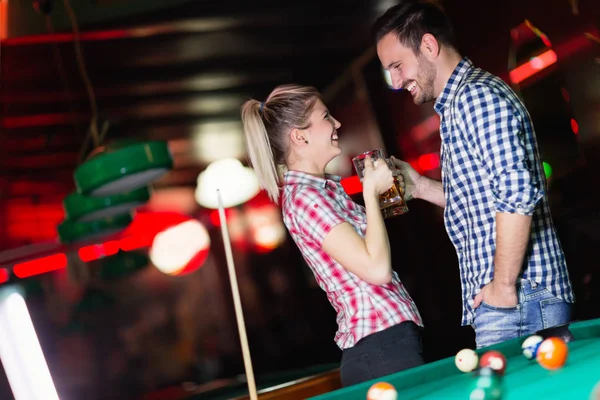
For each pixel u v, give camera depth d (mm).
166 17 5516
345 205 2273
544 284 2264
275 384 4418
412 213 8562
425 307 8422
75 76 6184
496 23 5395
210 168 10156
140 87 6812
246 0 5516
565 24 4887
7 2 4875
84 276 8844
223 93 7512
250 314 11328
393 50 2371
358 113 8312
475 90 2184
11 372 5461
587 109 4977
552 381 1400
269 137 2352
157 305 10875
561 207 5238
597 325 1787
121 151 2723
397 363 2100
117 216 3504
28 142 7312
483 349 1902
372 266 2059
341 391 1749
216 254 11547
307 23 6172
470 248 2305
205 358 10727
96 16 5301
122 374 10125
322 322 11125
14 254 6387
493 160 2129
